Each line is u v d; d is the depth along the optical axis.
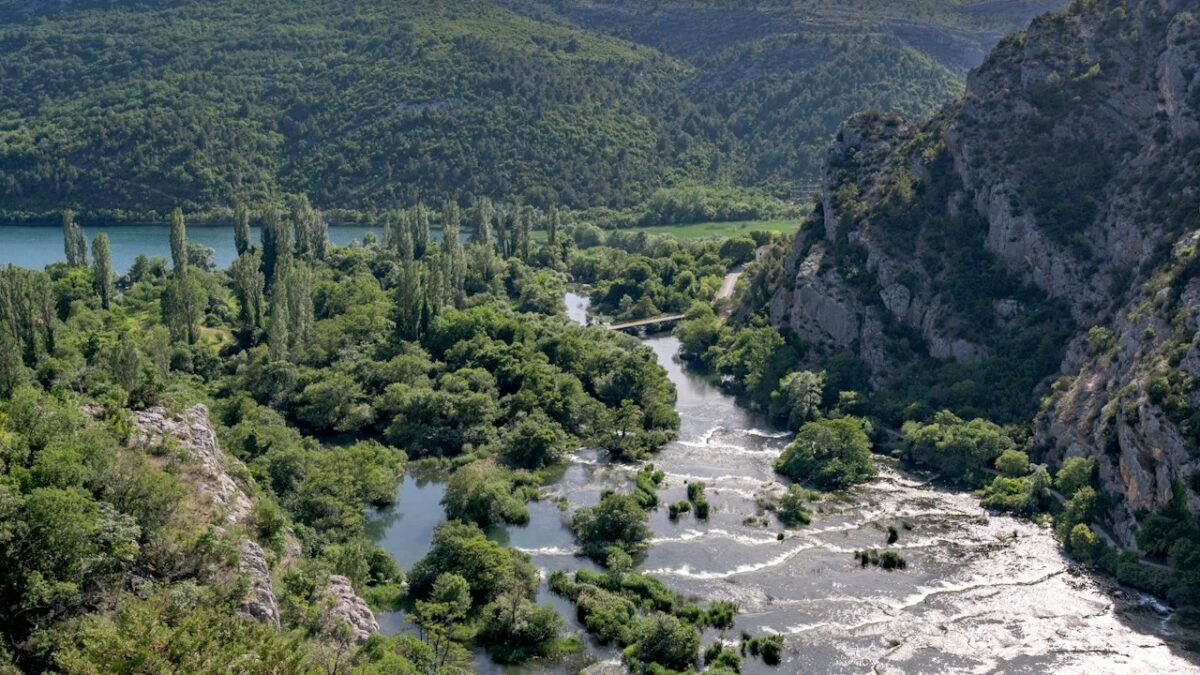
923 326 199.50
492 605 117.94
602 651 115.00
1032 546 140.38
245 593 94.12
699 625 119.25
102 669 73.81
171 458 114.06
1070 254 186.62
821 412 192.00
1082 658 112.19
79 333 197.25
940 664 111.31
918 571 133.00
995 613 122.12
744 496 158.25
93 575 88.44
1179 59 187.25
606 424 182.50
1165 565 128.75
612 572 129.88
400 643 104.44
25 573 84.44
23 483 91.81
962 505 155.25
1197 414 131.25
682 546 140.50
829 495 159.12
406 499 157.38
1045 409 166.50
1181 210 168.62
